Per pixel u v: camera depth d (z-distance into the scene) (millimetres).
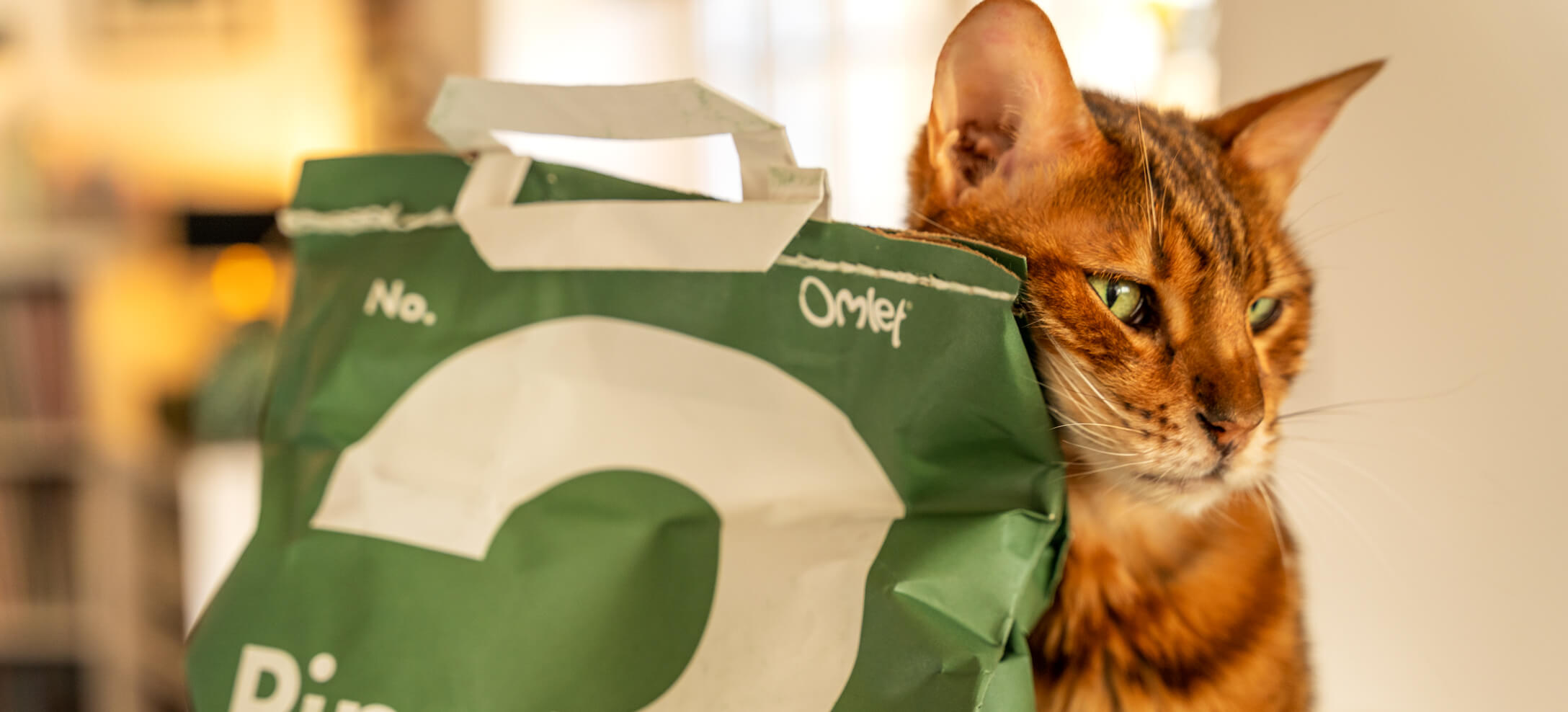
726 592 437
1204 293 644
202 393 1852
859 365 457
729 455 458
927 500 458
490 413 463
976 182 704
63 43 2117
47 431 1922
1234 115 780
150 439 1895
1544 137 666
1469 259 725
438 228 473
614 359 464
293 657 431
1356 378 827
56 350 1924
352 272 478
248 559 449
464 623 432
